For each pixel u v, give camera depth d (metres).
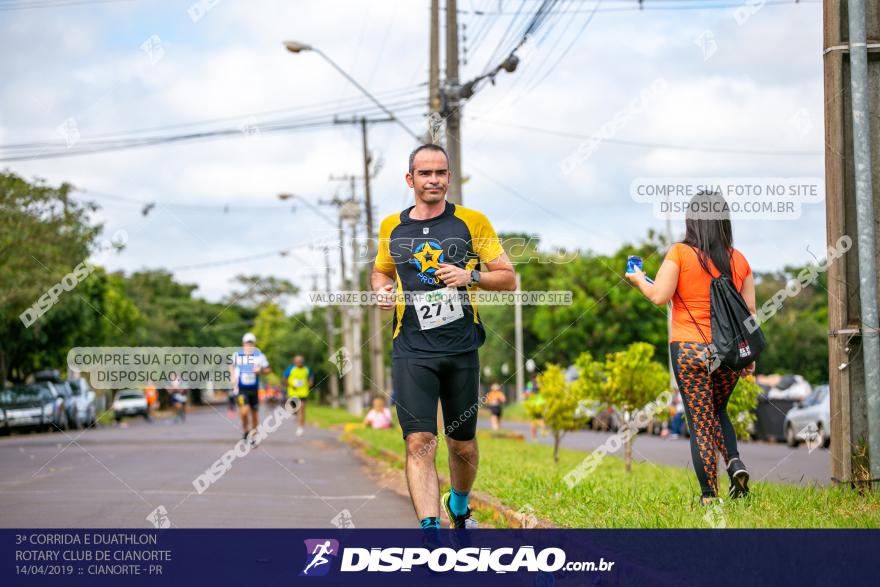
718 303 11.68
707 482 11.99
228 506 16.41
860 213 12.94
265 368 33.41
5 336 56.28
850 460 12.98
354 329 76.25
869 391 12.80
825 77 13.37
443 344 10.69
